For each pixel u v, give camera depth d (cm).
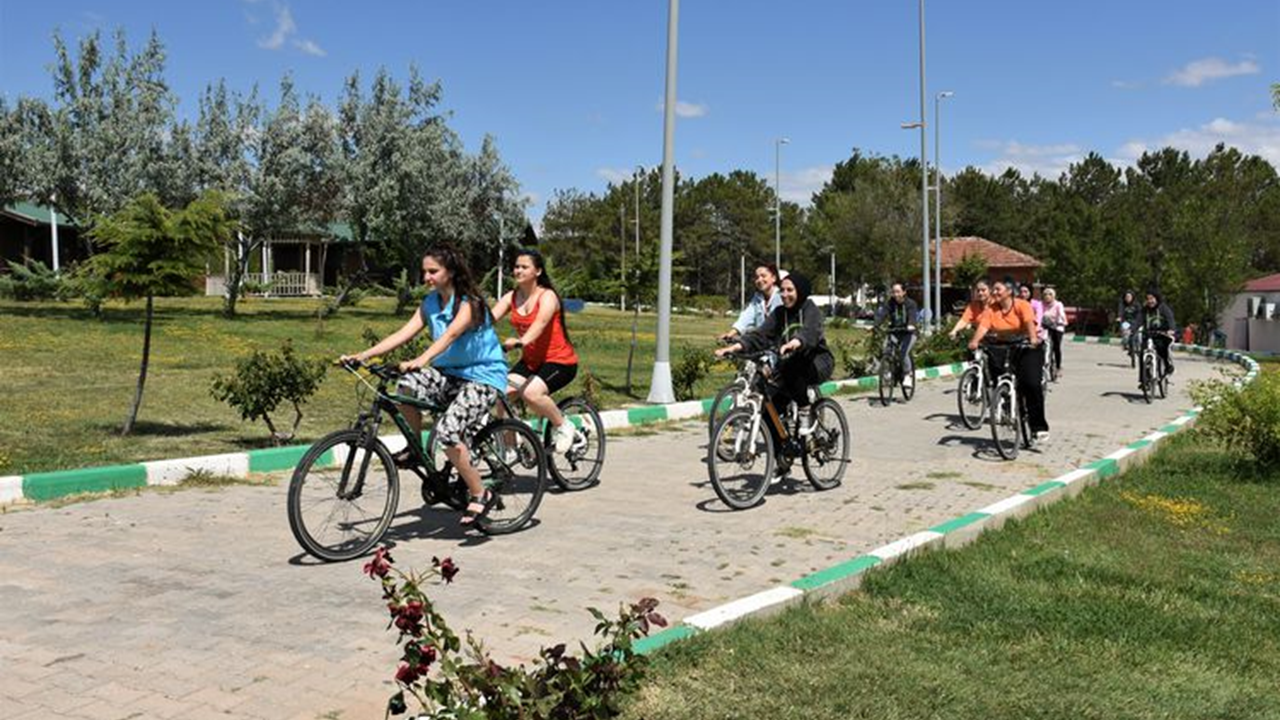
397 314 3391
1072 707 399
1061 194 7631
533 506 671
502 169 3772
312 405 1317
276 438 955
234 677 396
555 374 754
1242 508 838
